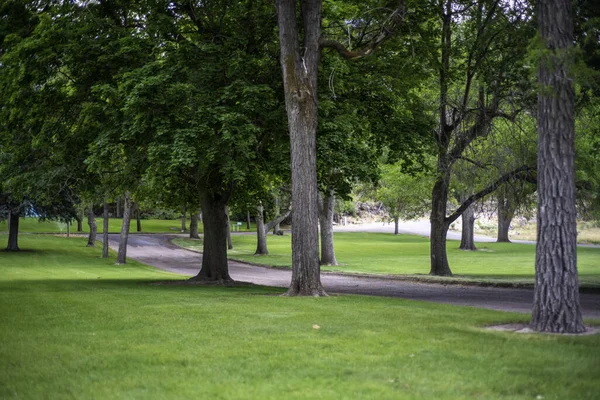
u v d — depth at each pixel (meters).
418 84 24.41
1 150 23.28
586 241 66.38
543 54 9.13
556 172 9.62
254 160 21.47
